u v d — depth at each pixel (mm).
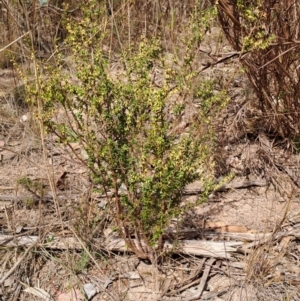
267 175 3150
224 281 2484
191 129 2484
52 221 2734
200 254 2588
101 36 2453
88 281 2506
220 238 2705
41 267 2574
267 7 2834
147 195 2287
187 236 2711
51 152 3439
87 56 2303
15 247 2627
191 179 2391
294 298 2373
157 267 2506
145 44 2414
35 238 2691
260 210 2938
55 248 2637
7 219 2752
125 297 2420
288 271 2508
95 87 2232
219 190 3082
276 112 3111
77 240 2633
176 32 4242
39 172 3271
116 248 2621
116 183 2301
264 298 2375
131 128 2307
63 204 2938
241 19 3070
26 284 2494
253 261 2461
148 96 2234
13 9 4207
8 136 3605
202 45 4191
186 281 2482
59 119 3480
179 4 4633
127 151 2307
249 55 3021
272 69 3049
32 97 2369
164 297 2414
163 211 2404
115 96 2260
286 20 2906
